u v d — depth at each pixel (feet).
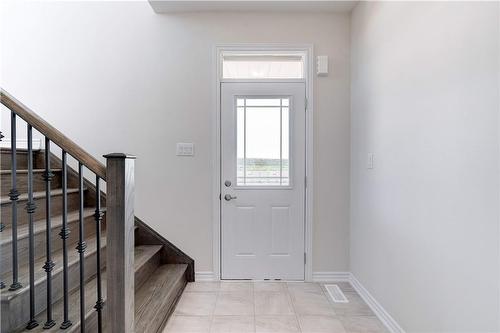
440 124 4.96
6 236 5.24
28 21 9.20
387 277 6.81
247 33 9.22
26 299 4.53
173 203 9.26
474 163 4.22
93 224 8.04
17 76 9.20
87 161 4.54
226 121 9.30
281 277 9.37
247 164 9.41
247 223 9.34
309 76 9.21
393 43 6.52
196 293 8.38
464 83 4.41
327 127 9.26
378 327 6.72
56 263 5.63
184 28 9.22
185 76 9.22
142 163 9.25
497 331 3.88
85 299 5.49
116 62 9.19
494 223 3.90
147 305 6.47
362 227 8.27
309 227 9.29
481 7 4.09
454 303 4.64
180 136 9.24
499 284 3.84
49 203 4.48
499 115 3.81
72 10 9.20
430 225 5.24
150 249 8.78
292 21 9.22
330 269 9.34
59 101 9.19
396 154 6.41
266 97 9.32
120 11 9.20
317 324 6.80
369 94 7.80
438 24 5.00
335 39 9.22
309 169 9.25
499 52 3.80
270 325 6.74
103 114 9.21
